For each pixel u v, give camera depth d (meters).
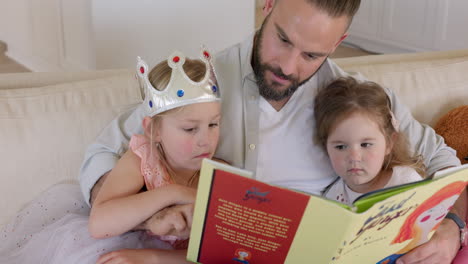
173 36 3.12
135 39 3.00
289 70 1.20
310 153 1.38
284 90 1.26
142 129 1.30
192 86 1.15
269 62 1.22
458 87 1.71
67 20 3.12
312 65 1.22
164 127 1.20
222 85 1.34
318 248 0.93
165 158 1.26
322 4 1.12
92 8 2.80
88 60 3.01
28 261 1.21
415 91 1.66
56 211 1.31
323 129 1.33
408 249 1.14
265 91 1.27
